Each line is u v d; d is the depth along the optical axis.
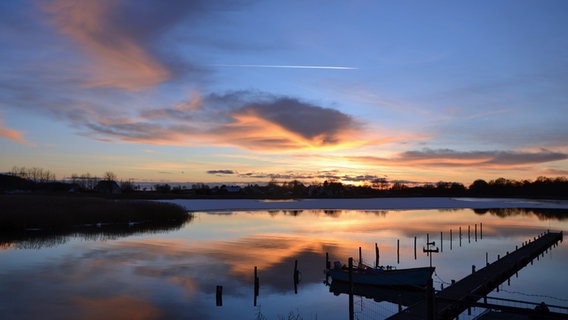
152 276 33.62
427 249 48.69
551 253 48.53
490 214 114.12
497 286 33.03
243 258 42.31
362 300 29.00
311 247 50.38
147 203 88.75
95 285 30.55
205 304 26.56
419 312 23.41
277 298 28.61
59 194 142.75
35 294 28.00
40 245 49.94
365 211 126.81
